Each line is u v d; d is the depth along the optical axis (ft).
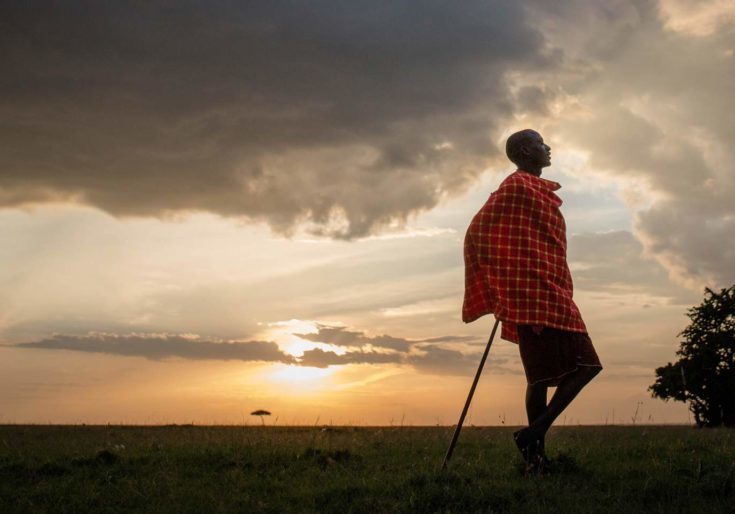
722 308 156.25
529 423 24.99
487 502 20.12
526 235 24.71
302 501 21.27
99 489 23.50
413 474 23.61
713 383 151.53
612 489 21.68
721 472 22.16
